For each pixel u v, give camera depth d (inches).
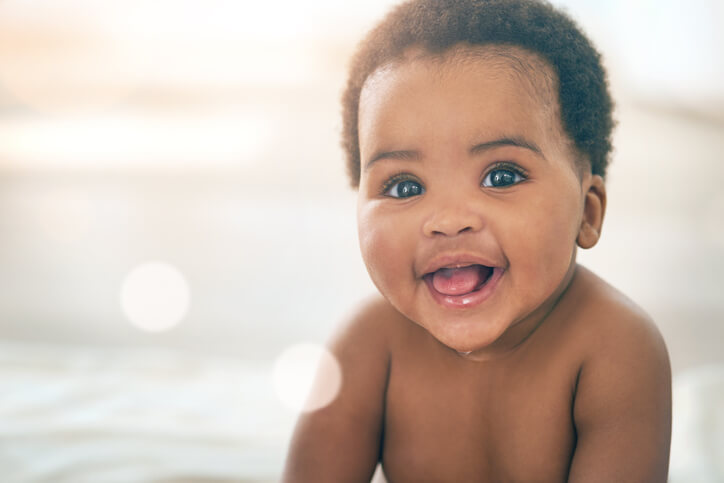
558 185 21.2
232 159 161.0
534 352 23.3
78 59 210.1
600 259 98.3
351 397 24.9
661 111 187.2
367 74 22.9
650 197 128.6
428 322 21.1
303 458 24.8
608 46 186.1
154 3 209.6
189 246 109.4
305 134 175.6
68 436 39.8
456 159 20.7
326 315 83.4
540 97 21.4
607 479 21.3
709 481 34.9
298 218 123.9
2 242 111.1
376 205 21.7
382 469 25.7
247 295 89.5
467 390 23.8
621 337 22.6
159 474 35.6
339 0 205.5
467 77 20.8
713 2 185.6
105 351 73.0
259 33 209.5
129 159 162.1
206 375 52.7
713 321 77.6
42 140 174.1
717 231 110.4
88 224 120.2
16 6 209.5
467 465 23.9
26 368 51.9
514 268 20.5
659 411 22.1
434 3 22.0
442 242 20.5
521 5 22.1
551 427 22.9
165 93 202.8
